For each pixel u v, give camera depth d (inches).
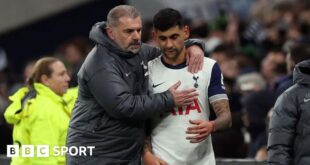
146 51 701.9
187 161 684.7
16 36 1309.1
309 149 669.3
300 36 1323.8
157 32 675.4
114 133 681.0
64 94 791.1
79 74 686.5
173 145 684.7
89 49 1264.8
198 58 687.1
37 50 1317.7
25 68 1261.1
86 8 1284.4
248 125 947.3
